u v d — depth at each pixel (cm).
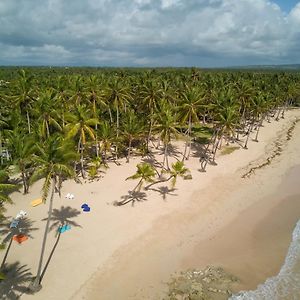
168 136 5534
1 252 3478
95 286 3092
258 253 3738
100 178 5428
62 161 2820
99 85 6556
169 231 4041
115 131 6291
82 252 3547
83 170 5450
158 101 6544
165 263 3472
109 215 4297
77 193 4869
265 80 12550
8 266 3275
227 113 6219
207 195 5072
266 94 8700
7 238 3725
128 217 4275
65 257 3450
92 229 3969
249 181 5756
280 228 4294
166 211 4491
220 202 4891
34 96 6366
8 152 5550
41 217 4184
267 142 8325
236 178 5844
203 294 3055
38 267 3228
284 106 12138
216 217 4475
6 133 5462
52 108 5562
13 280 3089
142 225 4119
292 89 11181
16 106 6444
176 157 6650
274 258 3669
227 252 3722
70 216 4234
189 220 4322
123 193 4919
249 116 9638
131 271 3322
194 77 11025
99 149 6494
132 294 3028
